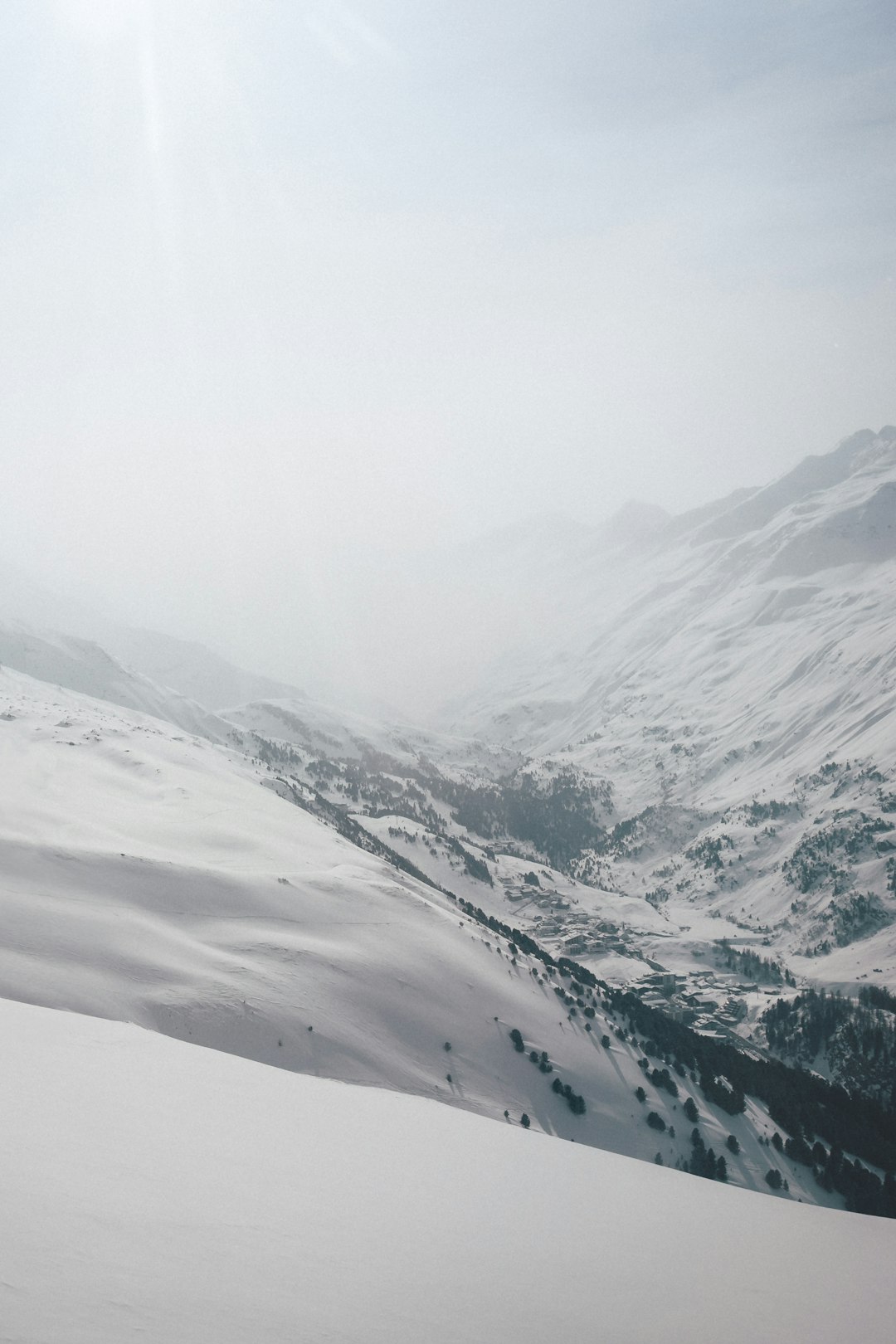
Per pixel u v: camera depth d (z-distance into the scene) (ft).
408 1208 50.44
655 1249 54.08
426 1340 32.48
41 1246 31.60
